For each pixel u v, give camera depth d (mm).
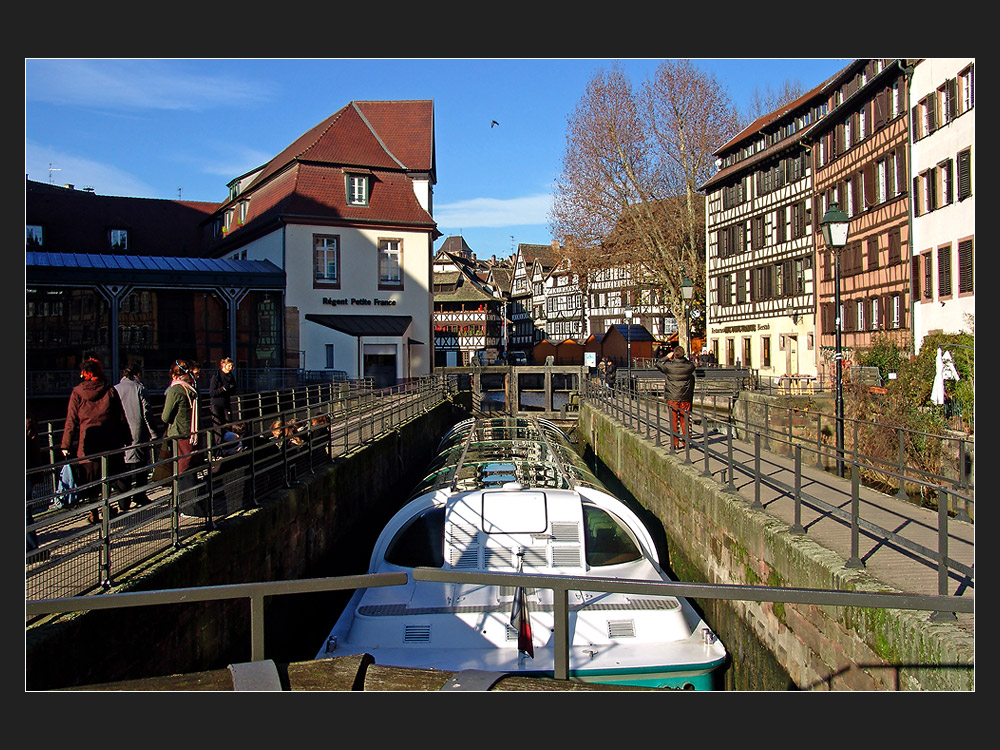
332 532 10328
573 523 7051
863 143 27688
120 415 7301
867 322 27625
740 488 9156
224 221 37688
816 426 14875
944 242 21891
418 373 30547
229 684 2912
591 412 23188
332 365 29250
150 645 5031
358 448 12844
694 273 38750
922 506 8180
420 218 30875
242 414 11742
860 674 4910
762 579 6898
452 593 6617
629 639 5812
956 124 21141
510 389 33125
